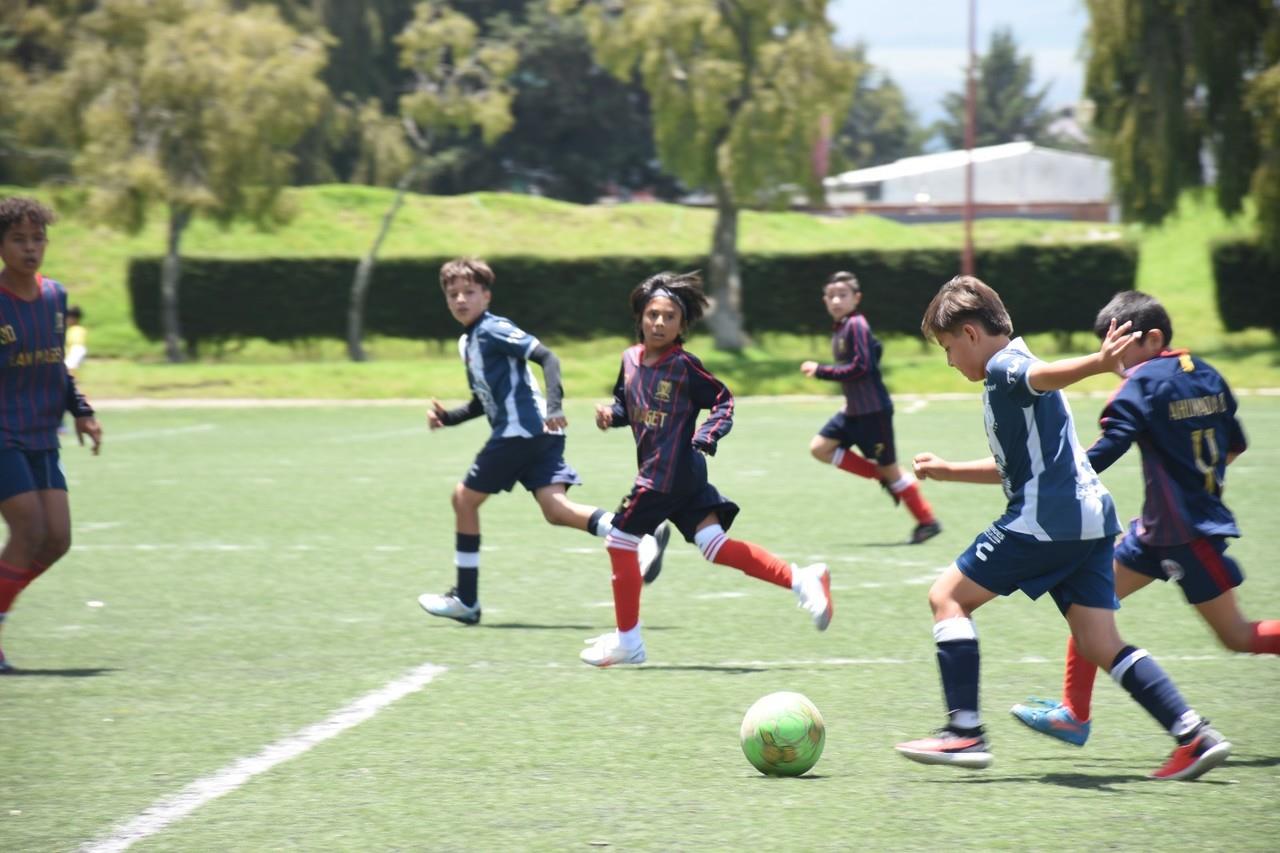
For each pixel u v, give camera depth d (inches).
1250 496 1102.4
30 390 573.0
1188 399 424.8
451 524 1029.8
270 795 401.7
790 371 2672.2
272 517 1067.3
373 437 1797.5
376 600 738.2
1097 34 2655.0
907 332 2989.7
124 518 1061.8
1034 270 2918.3
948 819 371.2
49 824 377.4
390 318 3090.6
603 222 3757.4
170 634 650.2
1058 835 356.5
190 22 2603.3
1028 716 447.8
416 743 458.0
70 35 2817.4
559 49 4950.8
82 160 2581.2
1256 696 507.8
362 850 352.8
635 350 573.0
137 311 3068.4
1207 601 435.2
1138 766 424.8
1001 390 393.7
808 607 555.2
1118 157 2674.7
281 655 603.2
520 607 718.5
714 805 386.6
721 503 570.6
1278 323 2785.4
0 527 1007.6
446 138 5017.2
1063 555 399.9
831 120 2613.2
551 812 382.0
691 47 2645.2
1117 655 406.0
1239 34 2598.4
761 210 2723.9
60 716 498.9
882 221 3973.9
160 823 377.1
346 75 4687.5
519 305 3070.9
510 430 659.4
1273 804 382.0
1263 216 2623.0
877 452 926.4
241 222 2829.7
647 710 498.9
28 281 568.1
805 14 2625.5
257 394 2498.8
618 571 561.9
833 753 442.0
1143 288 3280.0
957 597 413.4
